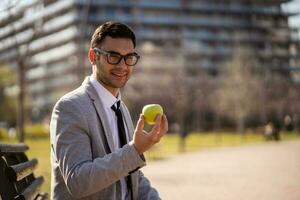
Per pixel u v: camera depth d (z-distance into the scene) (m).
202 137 71.62
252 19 123.31
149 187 3.60
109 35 3.21
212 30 121.81
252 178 14.62
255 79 77.81
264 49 117.44
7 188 2.71
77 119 3.04
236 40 113.44
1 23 20.09
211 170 18.17
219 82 85.25
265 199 10.38
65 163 2.94
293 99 80.06
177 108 74.88
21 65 22.52
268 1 120.88
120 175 2.88
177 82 75.25
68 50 112.38
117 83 3.25
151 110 3.02
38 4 19.94
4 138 51.53
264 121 80.00
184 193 11.64
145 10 115.38
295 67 108.12
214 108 82.38
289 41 113.00
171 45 101.25
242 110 75.19
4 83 60.38
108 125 3.19
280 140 51.78
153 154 29.48
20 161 3.73
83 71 28.31
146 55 80.75
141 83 75.56
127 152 2.87
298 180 13.65
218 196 11.01
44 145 34.44
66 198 3.08
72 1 64.25
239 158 24.12
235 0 122.75
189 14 120.31
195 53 107.25
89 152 3.02
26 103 80.25
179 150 37.22
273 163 19.86
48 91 129.12
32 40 21.19
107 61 3.21
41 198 3.80
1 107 73.94
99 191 3.11
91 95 3.20
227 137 71.81
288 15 118.19
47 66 127.38
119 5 110.50
